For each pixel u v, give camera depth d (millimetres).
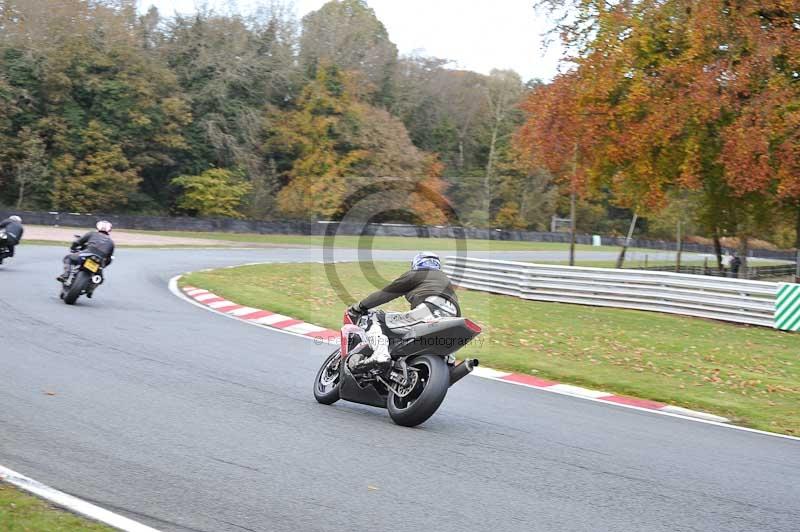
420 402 7316
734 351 14477
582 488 6004
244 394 8430
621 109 25750
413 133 61156
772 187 26188
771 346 15289
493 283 22344
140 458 5957
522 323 16250
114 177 53875
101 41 55719
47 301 14445
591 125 26344
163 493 5254
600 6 26219
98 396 7797
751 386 11680
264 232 49969
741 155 22547
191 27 61281
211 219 47969
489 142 62219
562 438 7633
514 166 60438
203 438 6613
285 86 60719
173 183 58156
